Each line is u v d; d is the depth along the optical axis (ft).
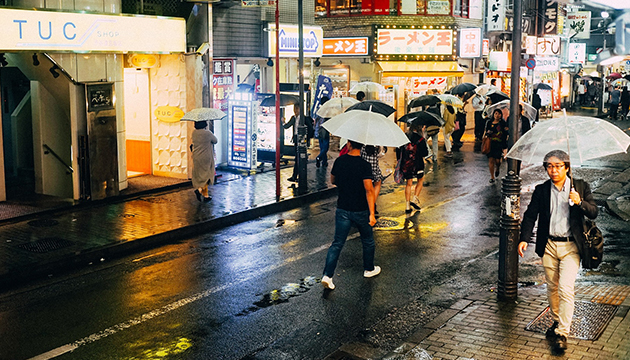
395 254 31.94
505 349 19.13
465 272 28.86
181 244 34.63
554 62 116.57
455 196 46.91
